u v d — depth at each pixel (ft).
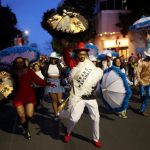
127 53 117.80
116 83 28.30
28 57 28.48
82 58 22.17
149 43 42.19
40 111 35.63
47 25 21.81
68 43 22.06
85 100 22.16
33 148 22.52
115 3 130.72
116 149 21.70
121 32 118.62
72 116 22.24
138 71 32.07
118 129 26.91
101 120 30.27
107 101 29.30
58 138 24.71
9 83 25.82
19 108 24.50
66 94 42.39
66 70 30.32
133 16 113.39
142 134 25.27
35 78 24.90
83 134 25.55
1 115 34.45
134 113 33.27
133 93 48.16
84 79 21.95
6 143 23.90
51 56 30.60
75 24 21.47
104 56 53.93
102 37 128.47
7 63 27.35
